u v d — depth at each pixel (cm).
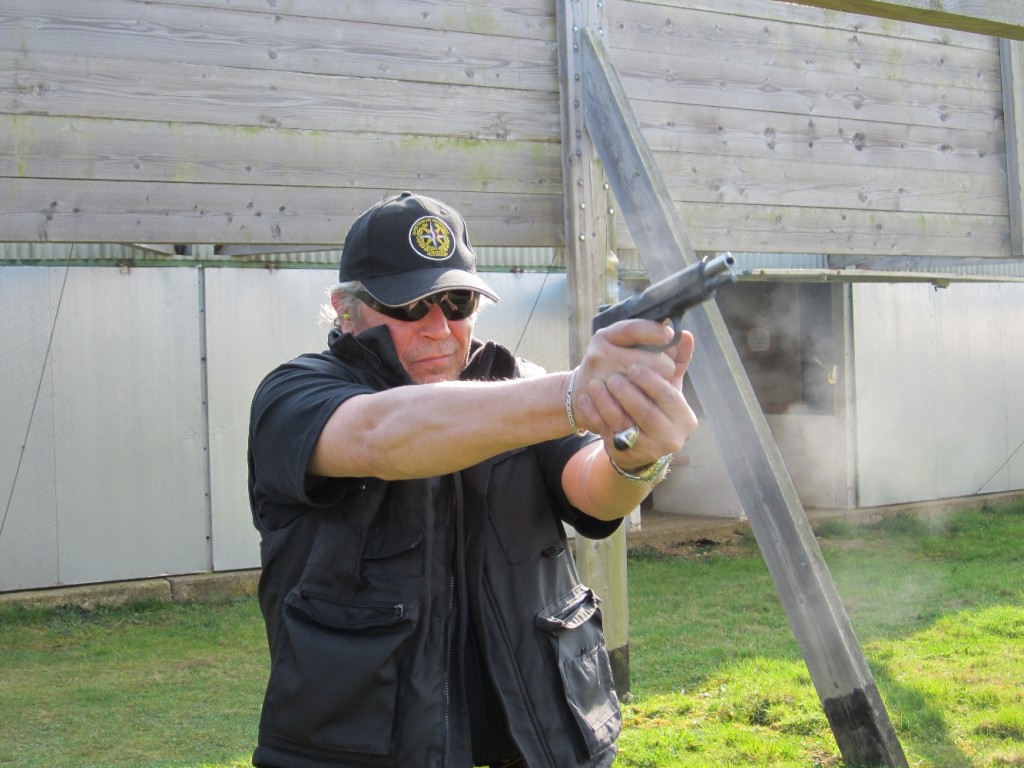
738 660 582
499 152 498
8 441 756
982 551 920
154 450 799
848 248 565
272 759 181
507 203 500
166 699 560
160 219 436
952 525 1056
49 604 751
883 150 575
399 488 183
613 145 471
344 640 175
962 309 1152
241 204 449
